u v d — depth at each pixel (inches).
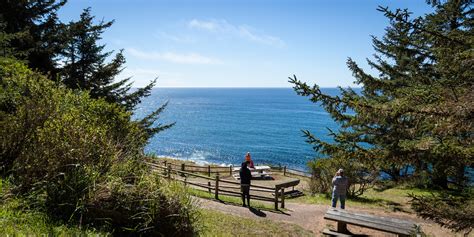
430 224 440.5
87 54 663.1
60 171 201.3
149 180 222.5
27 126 214.4
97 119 311.9
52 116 226.7
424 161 202.4
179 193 229.0
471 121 186.5
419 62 613.0
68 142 212.1
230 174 1075.3
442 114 193.9
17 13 614.5
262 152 2219.5
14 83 272.2
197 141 2728.8
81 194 193.2
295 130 3341.5
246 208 495.5
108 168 221.5
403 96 236.2
